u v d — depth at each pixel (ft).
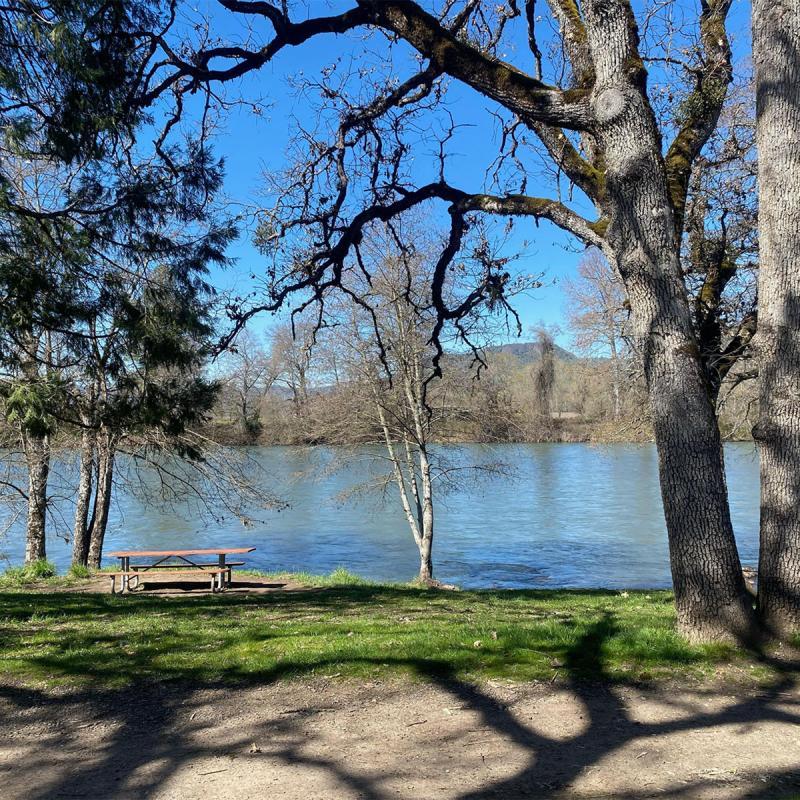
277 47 23.35
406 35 21.08
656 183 18.60
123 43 24.11
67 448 54.19
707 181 33.78
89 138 24.16
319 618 25.17
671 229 18.70
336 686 16.75
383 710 15.37
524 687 16.39
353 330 55.31
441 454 69.31
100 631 22.90
